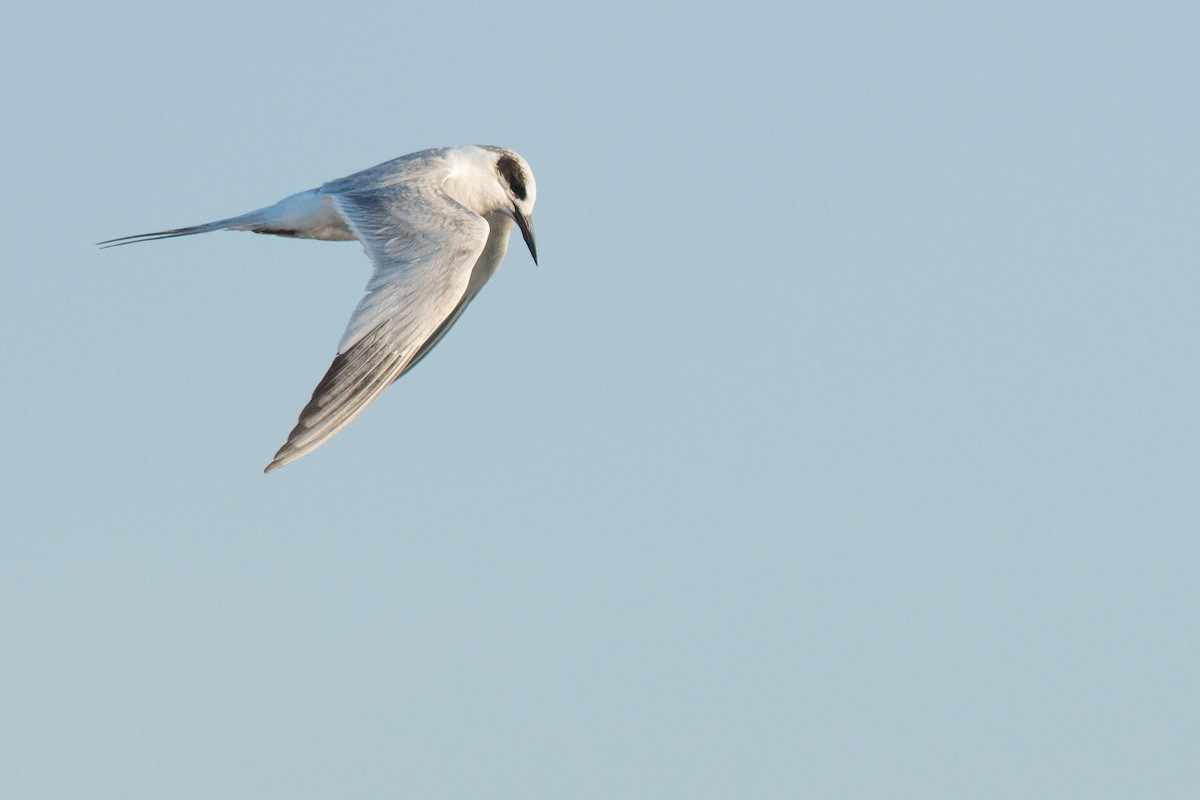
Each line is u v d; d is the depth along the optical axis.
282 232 18.14
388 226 16.08
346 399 14.56
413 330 15.00
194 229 18.22
